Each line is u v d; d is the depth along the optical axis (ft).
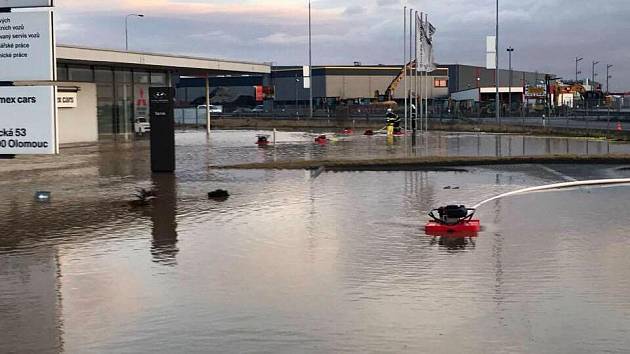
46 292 31.48
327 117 252.01
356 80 370.12
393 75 375.25
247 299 30.09
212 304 29.37
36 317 27.89
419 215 51.85
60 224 48.65
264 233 45.01
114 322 27.14
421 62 142.61
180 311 28.45
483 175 80.23
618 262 36.37
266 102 379.55
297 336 25.31
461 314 27.68
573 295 30.17
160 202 59.00
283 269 35.37
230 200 59.98
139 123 151.33
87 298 30.48
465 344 24.27
